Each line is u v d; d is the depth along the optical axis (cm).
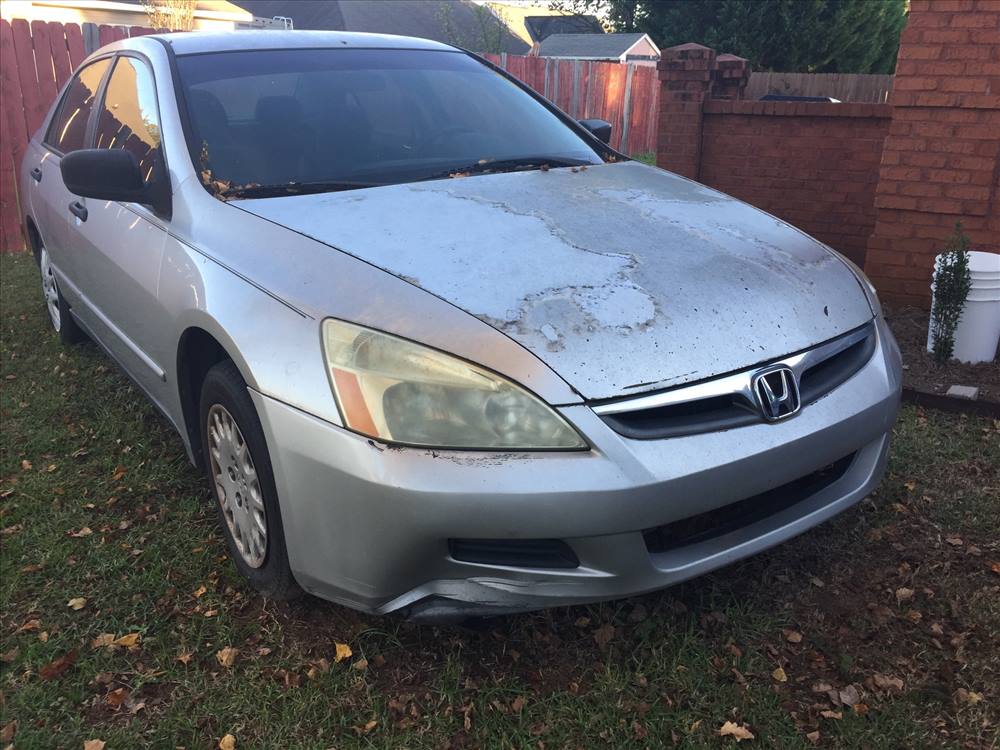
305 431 223
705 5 2383
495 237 258
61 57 829
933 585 283
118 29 866
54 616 275
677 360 222
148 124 345
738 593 280
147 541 316
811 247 293
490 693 238
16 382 476
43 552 309
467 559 220
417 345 216
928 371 449
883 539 310
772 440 227
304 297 238
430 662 250
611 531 210
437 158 334
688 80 677
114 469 371
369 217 270
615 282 239
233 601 280
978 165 505
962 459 366
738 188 692
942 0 488
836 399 247
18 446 395
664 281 244
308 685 242
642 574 218
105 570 296
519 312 223
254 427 247
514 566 218
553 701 236
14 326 580
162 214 313
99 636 263
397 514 210
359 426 215
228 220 281
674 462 213
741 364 228
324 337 227
